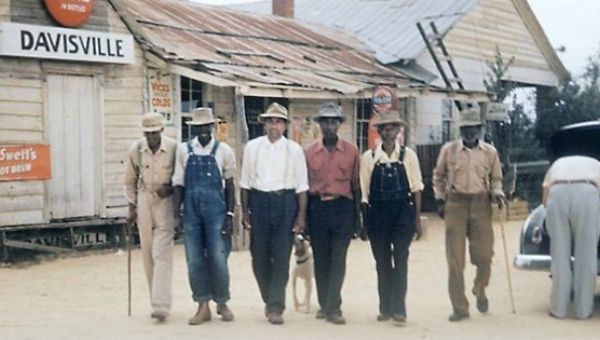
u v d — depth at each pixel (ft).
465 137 28.76
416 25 77.30
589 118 93.81
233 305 31.63
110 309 31.09
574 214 28.84
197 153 27.78
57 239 48.08
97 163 49.65
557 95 94.99
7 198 45.44
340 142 27.96
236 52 63.52
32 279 39.04
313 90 55.72
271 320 27.78
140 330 26.86
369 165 27.84
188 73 52.49
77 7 47.80
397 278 27.84
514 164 76.64
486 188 28.78
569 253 29.22
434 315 29.86
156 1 71.77
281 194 27.66
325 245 28.12
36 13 46.57
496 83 83.05
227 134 58.90
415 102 78.54
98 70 49.62
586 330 27.43
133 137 51.39
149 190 27.96
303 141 65.72
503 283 37.04
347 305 31.86
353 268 41.93
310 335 26.25
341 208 27.76
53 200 47.57
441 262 43.93
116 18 50.42
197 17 71.26
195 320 27.71
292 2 88.94
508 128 85.10
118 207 50.60
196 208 27.53
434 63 80.69
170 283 28.32
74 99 48.65
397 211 27.58
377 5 89.71
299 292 34.40
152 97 52.65
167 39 60.34
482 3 85.97
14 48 45.19
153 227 28.25
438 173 29.37
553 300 29.45
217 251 27.68
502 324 28.25
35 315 29.89
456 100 71.00
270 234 27.96
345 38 83.20
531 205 81.20
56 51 46.80
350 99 69.26
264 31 75.51
